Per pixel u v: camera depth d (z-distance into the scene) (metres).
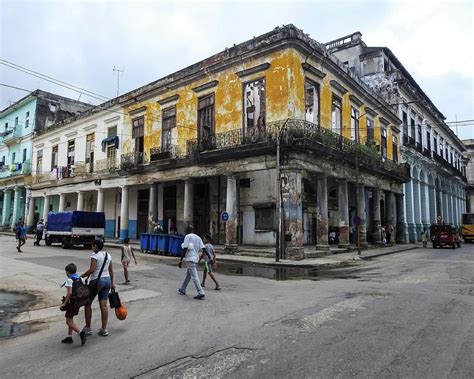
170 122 24.02
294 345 5.05
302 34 18.45
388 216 29.27
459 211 54.84
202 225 25.34
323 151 18.45
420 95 37.53
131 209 30.00
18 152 42.59
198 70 21.92
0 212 45.78
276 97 18.06
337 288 9.65
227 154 19.39
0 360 4.81
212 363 4.51
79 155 32.50
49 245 23.73
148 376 4.18
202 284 10.16
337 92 21.95
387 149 29.33
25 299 8.48
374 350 4.82
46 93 40.41
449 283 10.38
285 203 17.42
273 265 15.69
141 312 7.27
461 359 4.51
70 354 4.95
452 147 52.97
